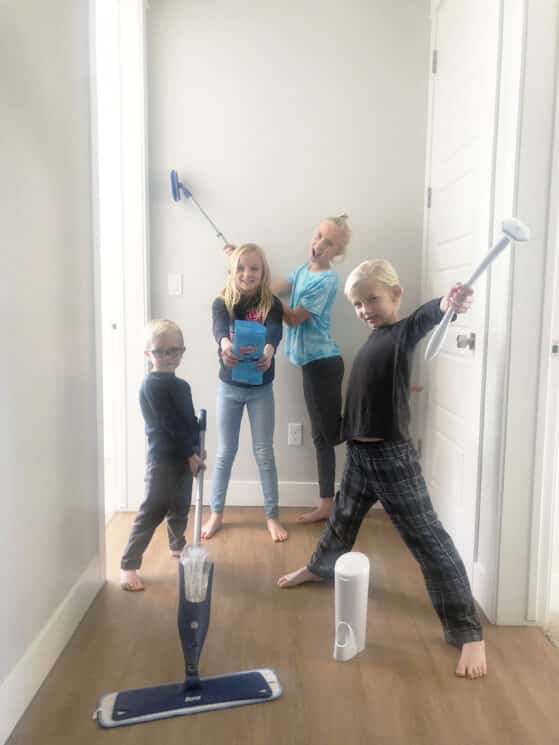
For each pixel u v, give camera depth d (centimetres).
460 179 245
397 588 233
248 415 288
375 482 199
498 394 202
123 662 184
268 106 297
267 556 260
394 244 303
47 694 169
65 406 194
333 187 301
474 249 225
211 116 297
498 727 158
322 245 282
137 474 306
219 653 189
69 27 194
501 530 202
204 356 310
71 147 197
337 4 292
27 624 166
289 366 311
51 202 180
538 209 190
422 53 294
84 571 213
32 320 167
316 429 294
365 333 307
